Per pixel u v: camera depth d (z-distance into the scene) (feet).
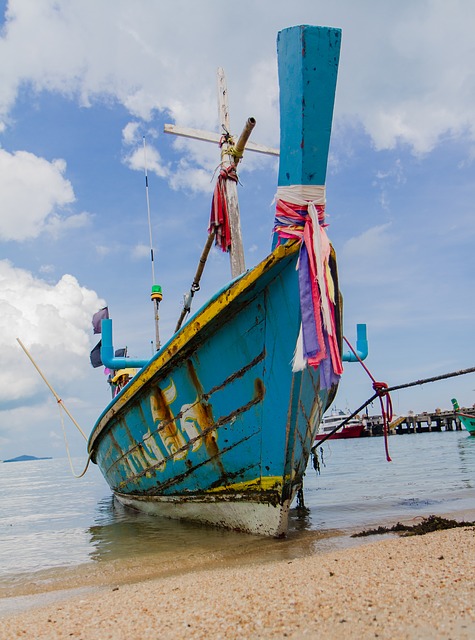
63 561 19.88
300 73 15.51
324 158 16.52
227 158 25.91
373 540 18.80
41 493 66.80
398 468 56.65
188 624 9.66
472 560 12.39
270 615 9.53
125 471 29.17
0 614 12.96
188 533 22.72
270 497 19.61
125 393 24.20
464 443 114.42
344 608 9.44
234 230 24.97
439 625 8.07
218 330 19.42
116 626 10.16
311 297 16.66
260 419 19.06
